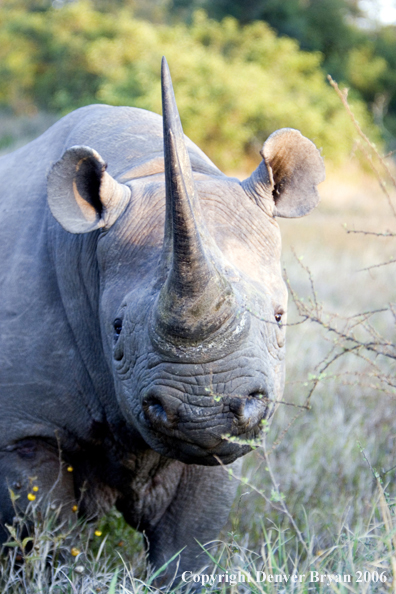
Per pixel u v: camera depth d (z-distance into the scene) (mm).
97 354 9758
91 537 10742
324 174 9266
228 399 7098
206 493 10219
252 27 78375
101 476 10445
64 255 9938
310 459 13250
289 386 16766
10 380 9859
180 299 6738
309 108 67062
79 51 82438
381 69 98125
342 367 17578
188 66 66438
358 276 28781
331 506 11750
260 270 8273
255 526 11445
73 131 11234
